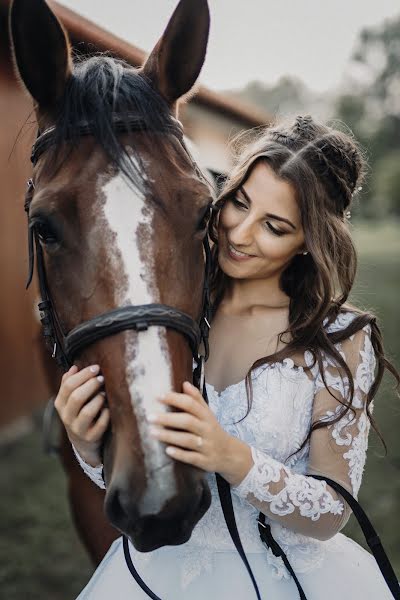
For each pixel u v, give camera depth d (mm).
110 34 3260
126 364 1123
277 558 1309
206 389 1372
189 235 1258
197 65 1473
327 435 1324
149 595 1259
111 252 1177
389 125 30125
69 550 3262
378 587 1379
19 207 4766
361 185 1577
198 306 1306
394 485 3922
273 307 1458
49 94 1418
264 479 1181
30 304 5016
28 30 1368
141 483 1049
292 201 1331
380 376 1502
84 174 1245
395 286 13344
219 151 4945
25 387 5000
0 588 2908
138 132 1312
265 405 1312
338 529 1294
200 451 1101
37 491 3955
